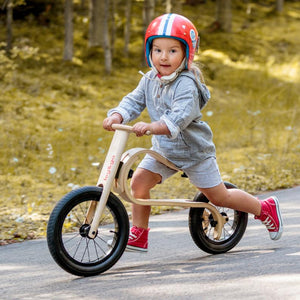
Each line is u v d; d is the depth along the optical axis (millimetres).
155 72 5137
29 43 26484
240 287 4285
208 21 36844
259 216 5859
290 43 34281
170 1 23547
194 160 5305
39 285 4867
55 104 20156
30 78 22203
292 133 17625
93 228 4945
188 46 4984
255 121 19672
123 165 5016
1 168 13633
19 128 17141
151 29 5035
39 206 10094
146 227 5484
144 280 4723
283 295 4016
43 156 15023
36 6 30031
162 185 11922
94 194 4973
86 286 4648
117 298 4184
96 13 27344
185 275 4820
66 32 25031
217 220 5805
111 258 5137
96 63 25500
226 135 17734
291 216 7812
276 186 11305
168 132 4875
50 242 4781
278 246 5910
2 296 4566
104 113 20109
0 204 10258
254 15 40844
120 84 23453
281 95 24938
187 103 4957
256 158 14641
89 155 15289
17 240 7484
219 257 5629
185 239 6801
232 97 24000
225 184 5859
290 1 46219
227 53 30969
